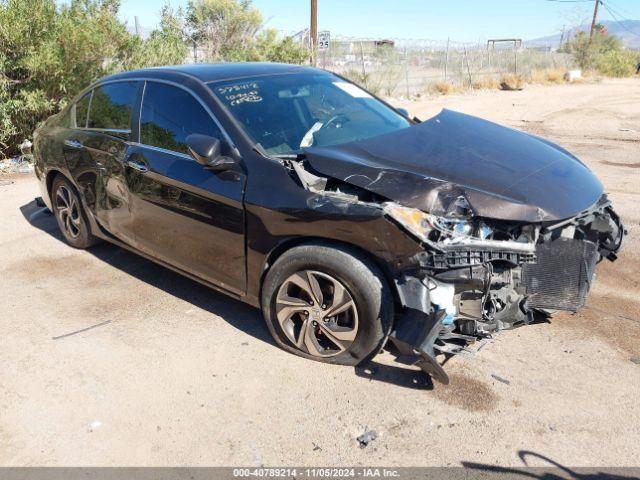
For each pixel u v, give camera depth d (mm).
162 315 4027
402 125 4297
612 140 10617
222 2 15867
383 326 3066
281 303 3355
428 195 2957
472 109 15586
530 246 2947
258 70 4281
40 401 3137
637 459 2582
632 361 3311
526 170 3365
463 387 3115
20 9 8398
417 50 23125
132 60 10391
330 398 3074
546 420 2848
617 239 3930
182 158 3773
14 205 6758
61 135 4996
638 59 35812
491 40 28828
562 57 32125
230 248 3543
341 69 19359
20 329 3885
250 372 3326
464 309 3115
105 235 4789
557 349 3441
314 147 3494
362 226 2916
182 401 3100
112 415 3010
